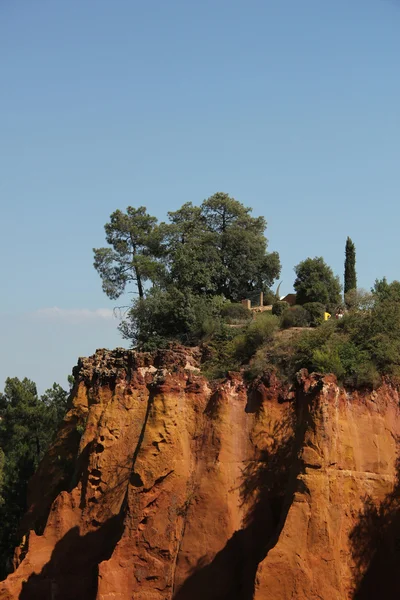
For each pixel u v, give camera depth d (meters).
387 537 53.09
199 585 54.75
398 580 52.34
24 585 62.53
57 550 63.56
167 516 57.03
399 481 54.72
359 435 54.94
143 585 55.69
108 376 69.62
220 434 58.03
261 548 55.00
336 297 78.81
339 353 58.72
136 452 58.69
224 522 55.69
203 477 57.22
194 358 69.56
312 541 50.41
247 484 56.88
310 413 52.88
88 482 64.44
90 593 61.19
